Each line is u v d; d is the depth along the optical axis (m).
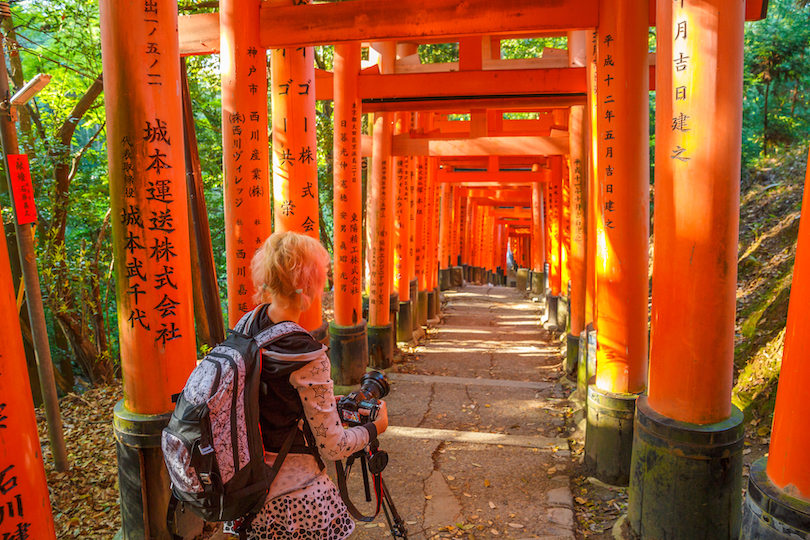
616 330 4.18
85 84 8.73
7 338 1.85
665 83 2.97
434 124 11.44
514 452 4.86
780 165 9.23
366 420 2.05
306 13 4.73
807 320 1.96
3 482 1.83
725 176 2.80
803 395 1.97
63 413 6.63
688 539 3.04
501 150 9.35
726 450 2.95
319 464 1.92
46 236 7.36
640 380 4.24
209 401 1.67
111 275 8.11
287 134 5.29
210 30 5.46
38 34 8.34
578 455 4.77
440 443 5.07
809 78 11.03
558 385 7.14
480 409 6.18
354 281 7.02
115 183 2.96
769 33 10.84
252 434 1.72
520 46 14.26
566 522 3.70
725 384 3.00
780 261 6.29
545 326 11.73
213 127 12.14
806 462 1.97
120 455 3.12
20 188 4.47
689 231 2.88
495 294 17.89
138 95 2.90
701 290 2.90
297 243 1.85
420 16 4.60
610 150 4.07
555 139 9.21
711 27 2.75
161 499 3.08
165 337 3.06
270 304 1.92
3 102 4.37
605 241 4.16
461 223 22.52
